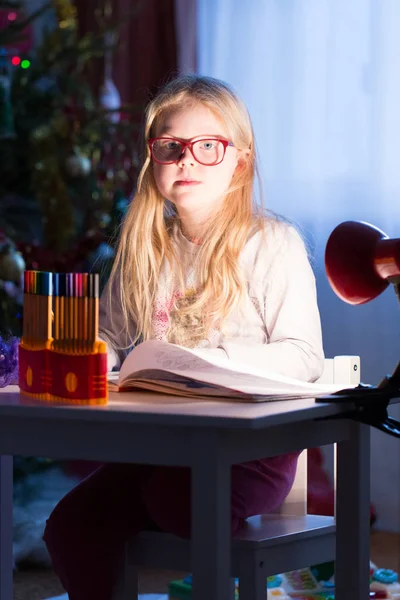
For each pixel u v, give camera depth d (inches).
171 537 70.2
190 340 80.2
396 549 138.9
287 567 69.9
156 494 69.0
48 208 138.5
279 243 79.8
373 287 64.6
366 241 64.2
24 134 139.8
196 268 82.7
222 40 161.9
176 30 164.9
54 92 145.6
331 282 66.2
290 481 75.3
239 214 81.9
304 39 155.3
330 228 153.8
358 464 68.7
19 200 154.3
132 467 73.4
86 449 56.4
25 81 140.7
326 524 73.6
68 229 138.7
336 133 153.0
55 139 143.5
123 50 168.4
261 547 67.5
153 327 82.5
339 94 152.7
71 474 140.9
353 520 68.9
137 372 63.9
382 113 149.8
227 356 70.8
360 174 151.6
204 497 52.9
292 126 155.9
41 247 139.1
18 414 55.9
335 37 152.8
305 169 155.3
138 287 83.6
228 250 80.0
